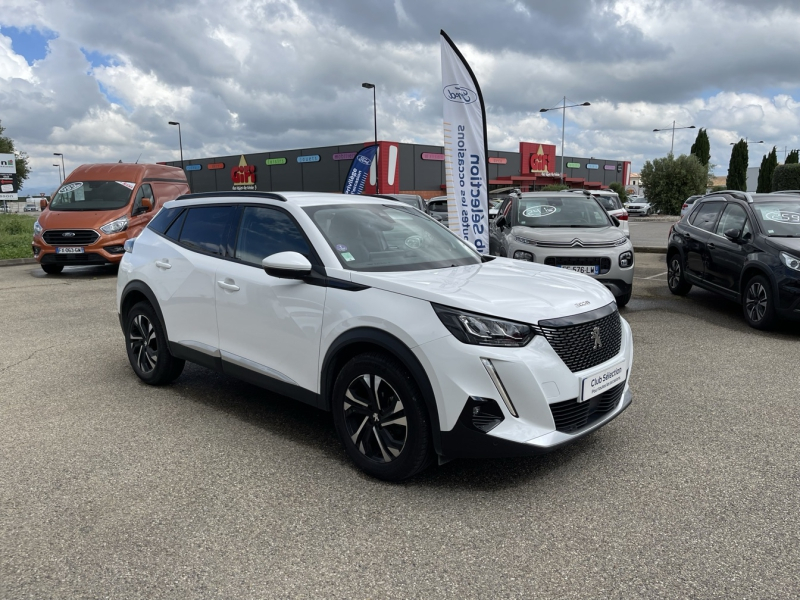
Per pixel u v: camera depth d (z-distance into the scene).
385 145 47.94
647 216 41.12
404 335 3.26
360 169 31.55
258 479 3.55
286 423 4.43
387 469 3.44
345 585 2.58
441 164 54.50
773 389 5.13
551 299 3.47
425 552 2.82
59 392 5.12
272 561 2.76
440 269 4.00
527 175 60.31
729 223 8.47
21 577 2.64
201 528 3.03
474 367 3.12
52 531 3.00
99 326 7.66
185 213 5.01
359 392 3.59
